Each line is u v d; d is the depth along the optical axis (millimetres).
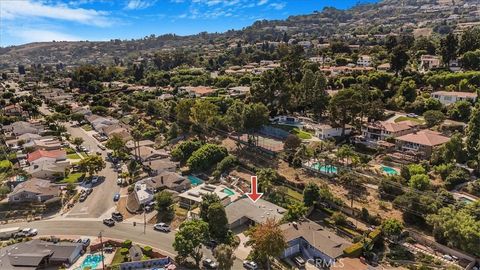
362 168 99688
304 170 105125
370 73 160875
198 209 88875
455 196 83375
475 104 116562
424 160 100375
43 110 190125
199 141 126438
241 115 121562
